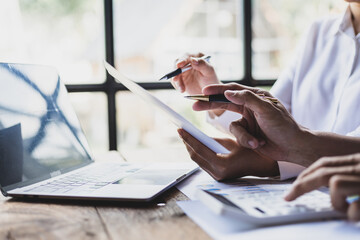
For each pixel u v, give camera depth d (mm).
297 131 621
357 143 625
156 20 2662
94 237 437
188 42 2746
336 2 1673
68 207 565
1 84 705
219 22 2396
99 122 1764
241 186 647
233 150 723
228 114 1038
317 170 466
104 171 792
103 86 1729
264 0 2404
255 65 1961
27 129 721
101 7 1729
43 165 727
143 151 1226
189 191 640
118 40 1763
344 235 388
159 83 1774
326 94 1069
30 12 1954
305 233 399
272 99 654
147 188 617
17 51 1774
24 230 469
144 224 478
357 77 981
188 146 736
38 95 806
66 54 2053
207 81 1017
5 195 613
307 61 1148
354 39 1024
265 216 433
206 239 416
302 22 2473
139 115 2549
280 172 698
